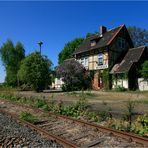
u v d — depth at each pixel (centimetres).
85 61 4334
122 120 1015
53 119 1134
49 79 3734
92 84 4066
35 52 3744
